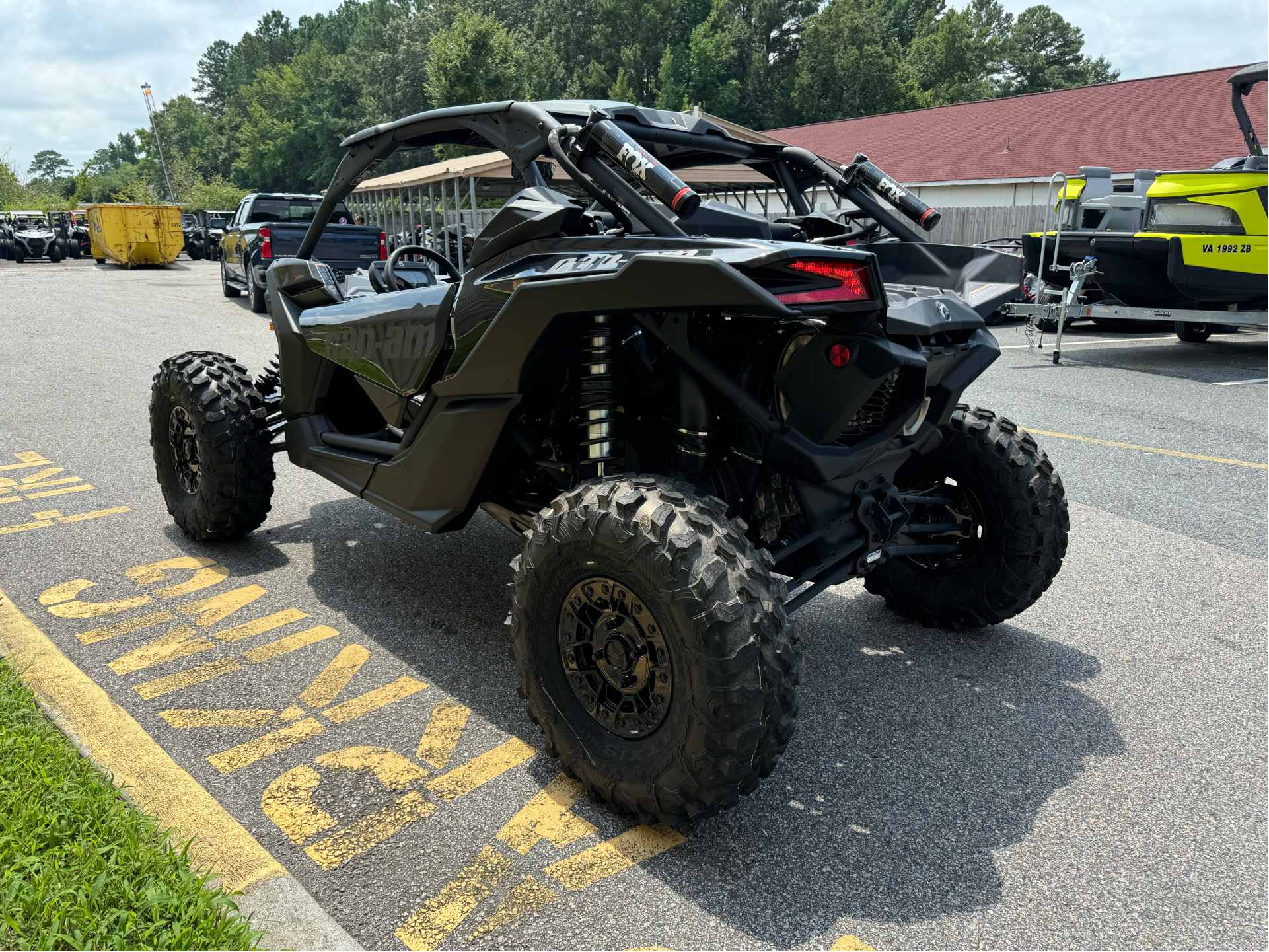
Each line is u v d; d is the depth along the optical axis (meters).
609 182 2.49
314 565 4.17
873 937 2.00
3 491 5.13
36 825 2.08
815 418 2.45
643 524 2.14
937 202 24.16
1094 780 2.64
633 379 2.76
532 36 71.50
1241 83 11.03
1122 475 6.01
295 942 1.91
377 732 2.79
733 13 73.81
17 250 32.53
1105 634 3.66
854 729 2.91
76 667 3.10
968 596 3.52
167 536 4.48
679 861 2.24
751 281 2.03
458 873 2.17
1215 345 12.77
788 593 2.61
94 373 8.78
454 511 3.00
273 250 13.73
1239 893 2.16
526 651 2.47
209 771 2.55
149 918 1.86
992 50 82.38
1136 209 14.02
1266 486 5.77
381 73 64.38
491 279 2.71
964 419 3.38
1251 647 3.54
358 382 3.61
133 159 186.38
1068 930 2.04
